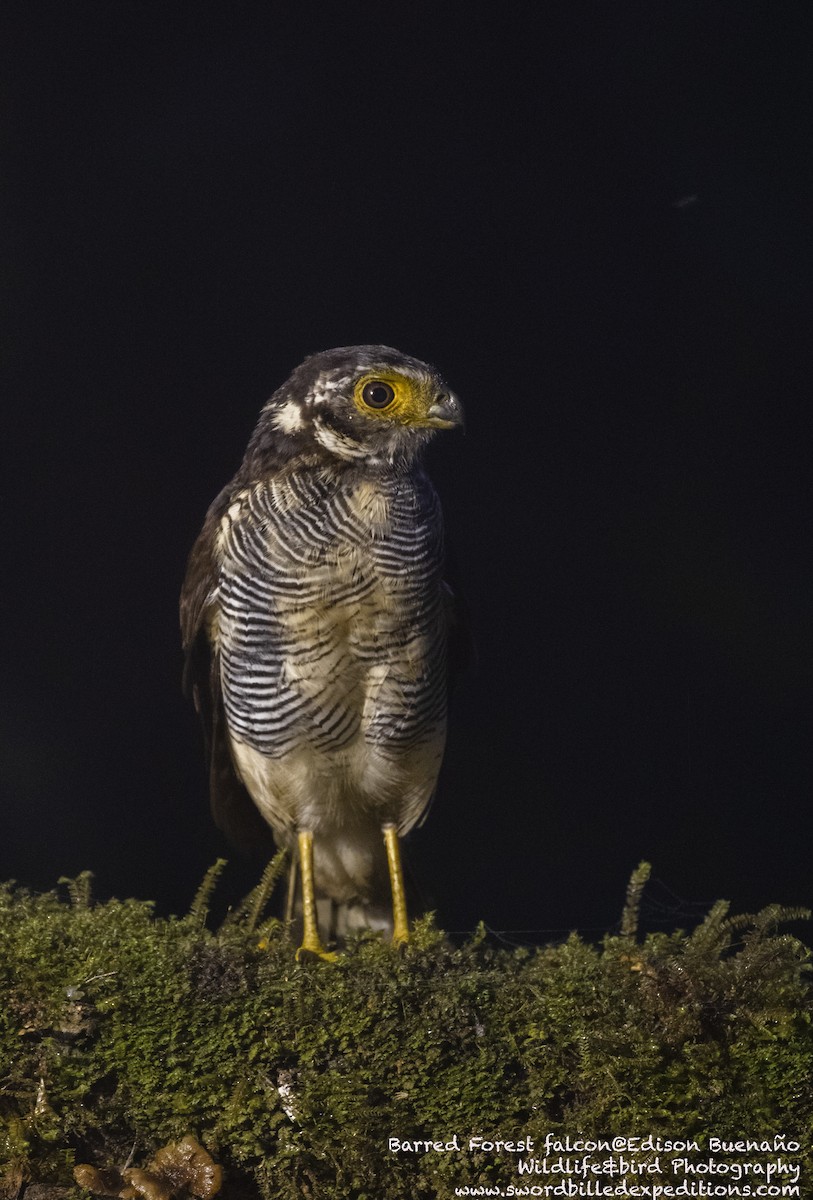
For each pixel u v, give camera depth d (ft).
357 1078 22.81
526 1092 22.82
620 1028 22.82
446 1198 22.81
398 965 22.90
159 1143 22.81
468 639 23.61
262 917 23.52
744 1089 22.82
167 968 22.84
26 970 22.81
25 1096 22.80
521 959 23.03
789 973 22.88
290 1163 22.81
